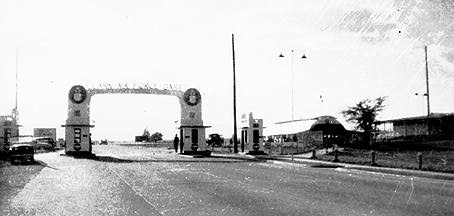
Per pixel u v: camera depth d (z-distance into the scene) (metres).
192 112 52.62
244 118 55.06
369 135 55.69
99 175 24.38
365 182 20.59
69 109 48.22
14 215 12.18
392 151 43.53
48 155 49.41
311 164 33.81
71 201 14.53
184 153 52.06
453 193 16.33
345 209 12.52
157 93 51.41
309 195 15.70
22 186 19.03
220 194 16.02
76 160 39.44
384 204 13.47
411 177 23.59
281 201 14.17
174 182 20.48
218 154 54.06
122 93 50.00
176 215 11.74
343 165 31.73
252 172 26.69
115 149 77.81
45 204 13.98
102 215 11.92
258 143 52.06
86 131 48.41
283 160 39.22
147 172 26.55
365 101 55.88
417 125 55.91
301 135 60.69
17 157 34.66
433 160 33.88
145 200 14.55
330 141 56.44
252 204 13.54
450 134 51.47
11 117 51.91
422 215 11.55
